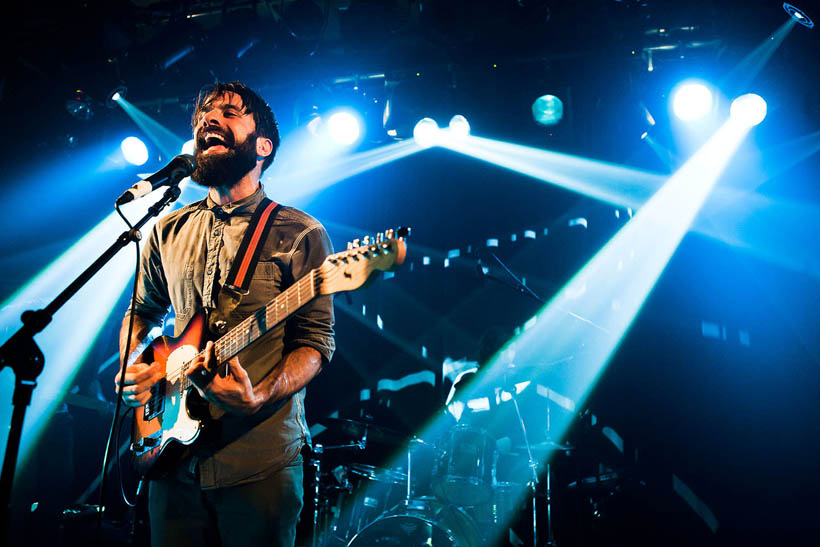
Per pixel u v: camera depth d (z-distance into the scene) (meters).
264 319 2.14
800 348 6.29
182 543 2.22
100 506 2.21
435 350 7.60
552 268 7.36
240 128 2.55
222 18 6.04
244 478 2.16
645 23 5.67
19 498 4.82
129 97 6.43
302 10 5.86
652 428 6.55
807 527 5.91
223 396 1.98
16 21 6.07
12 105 6.45
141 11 6.16
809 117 5.59
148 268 2.65
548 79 6.11
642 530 6.15
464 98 6.39
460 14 5.68
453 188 7.64
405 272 7.82
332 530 5.44
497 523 4.96
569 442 6.50
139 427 2.36
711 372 6.53
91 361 5.78
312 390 7.75
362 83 6.36
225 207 2.52
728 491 6.20
